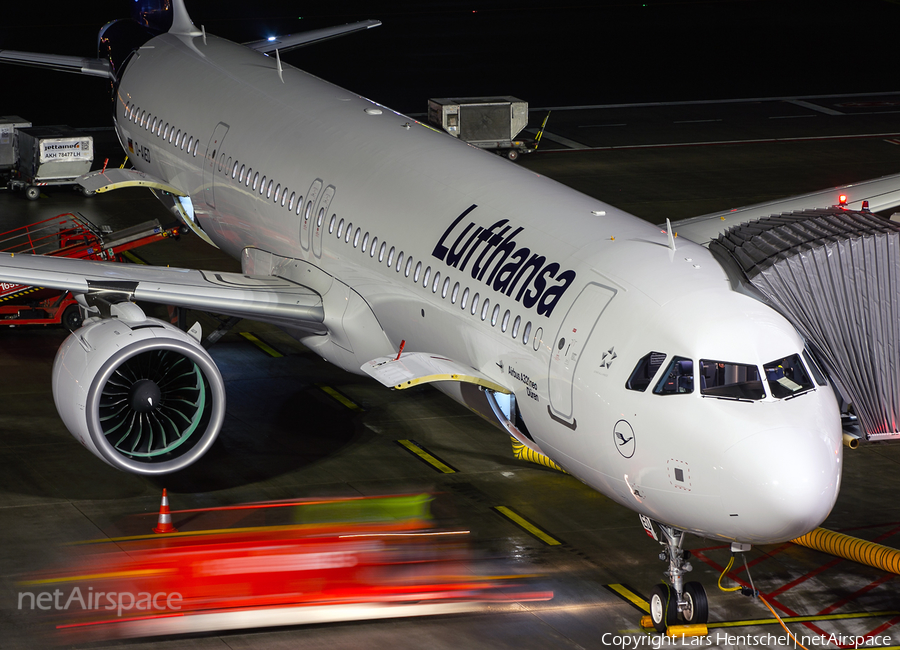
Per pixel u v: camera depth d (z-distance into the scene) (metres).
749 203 82.88
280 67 60.94
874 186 55.53
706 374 31.02
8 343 57.16
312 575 36.88
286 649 32.72
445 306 40.22
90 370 39.84
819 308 32.78
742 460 29.50
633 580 37.16
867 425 31.92
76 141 80.19
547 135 103.44
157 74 66.94
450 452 46.66
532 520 41.09
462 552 38.56
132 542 38.72
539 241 38.16
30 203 79.06
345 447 46.69
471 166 45.28
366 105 54.97
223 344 57.66
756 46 149.00
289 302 47.59
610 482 33.50
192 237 73.44
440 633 33.75
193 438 42.44
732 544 31.88
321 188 49.28
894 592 36.94
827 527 41.12
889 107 117.38
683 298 32.75
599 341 33.38
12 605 34.53
